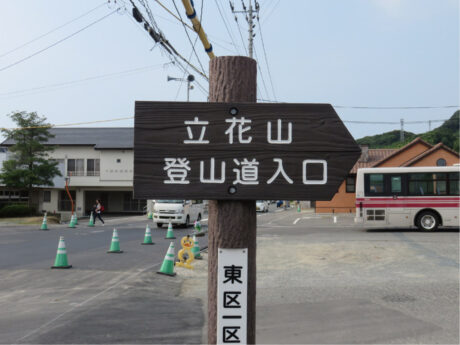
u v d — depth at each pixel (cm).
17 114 2867
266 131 210
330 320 544
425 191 1627
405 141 5462
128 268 908
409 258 1016
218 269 213
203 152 210
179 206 1981
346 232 1691
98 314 561
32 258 1061
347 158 208
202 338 475
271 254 1123
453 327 508
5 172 2858
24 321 531
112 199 3888
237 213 212
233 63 219
